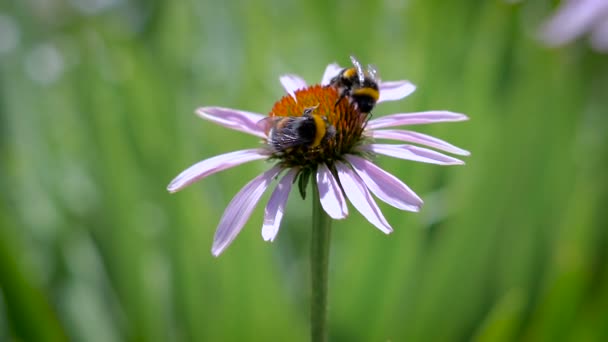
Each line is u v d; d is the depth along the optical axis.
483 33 0.67
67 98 0.73
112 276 0.65
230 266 0.60
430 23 0.70
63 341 0.60
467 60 0.67
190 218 0.62
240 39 0.79
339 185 0.47
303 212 0.69
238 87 0.71
